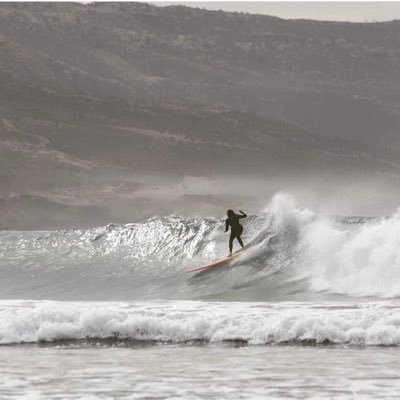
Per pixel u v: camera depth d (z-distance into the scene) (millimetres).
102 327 71250
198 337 70312
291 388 52312
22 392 51625
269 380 54500
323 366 58781
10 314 72625
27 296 114562
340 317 72250
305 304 89375
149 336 70562
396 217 116125
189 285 114500
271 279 110375
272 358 61906
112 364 59969
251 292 106938
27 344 68375
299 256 113062
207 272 116188
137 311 79750
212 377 55500
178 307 86250
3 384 53625
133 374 56531
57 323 71062
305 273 109375
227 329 71000
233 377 55438
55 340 69875
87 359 61875
